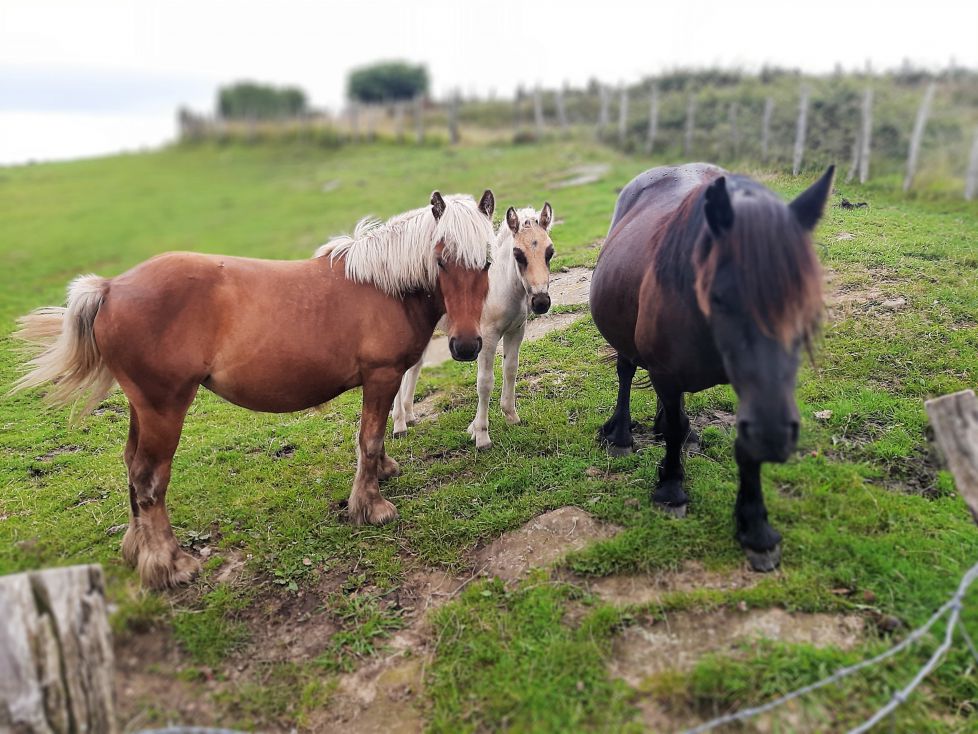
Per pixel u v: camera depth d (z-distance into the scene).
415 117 26.25
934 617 2.55
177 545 3.73
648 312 3.39
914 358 4.91
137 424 3.73
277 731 2.88
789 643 2.81
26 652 2.01
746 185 2.91
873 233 6.95
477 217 3.80
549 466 4.41
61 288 11.31
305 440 5.40
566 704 2.72
